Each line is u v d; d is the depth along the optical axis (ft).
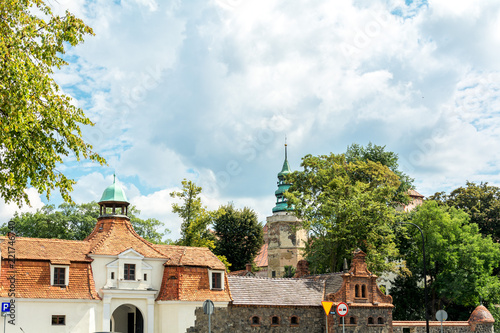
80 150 86.33
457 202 321.32
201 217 243.60
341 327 178.09
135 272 156.87
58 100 85.56
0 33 78.59
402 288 265.75
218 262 169.99
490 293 248.32
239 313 166.91
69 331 143.02
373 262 219.20
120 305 166.71
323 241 227.61
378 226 222.28
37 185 84.33
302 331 176.35
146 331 155.43
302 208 235.20
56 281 145.07
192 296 159.53
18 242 146.61
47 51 83.76
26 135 79.51
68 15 84.89
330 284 190.90
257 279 180.24
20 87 77.15
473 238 258.16
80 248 154.30
